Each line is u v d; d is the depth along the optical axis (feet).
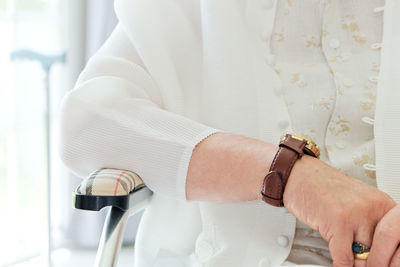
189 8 3.07
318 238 2.72
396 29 2.83
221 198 2.41
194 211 2.92
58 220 9.27
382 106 2.72
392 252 2.05
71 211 9.08
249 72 2.85
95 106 2.57
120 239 2.22
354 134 2.84
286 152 2.28
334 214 2.13
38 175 9.02
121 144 2.48
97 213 9.04
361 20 2.92
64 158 2.56
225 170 2.36
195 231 2.95
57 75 9.04
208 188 2.39
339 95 2.82
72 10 8.65
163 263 3.01
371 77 2.84
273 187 2.25
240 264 2.73
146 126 2.51
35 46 8.64
